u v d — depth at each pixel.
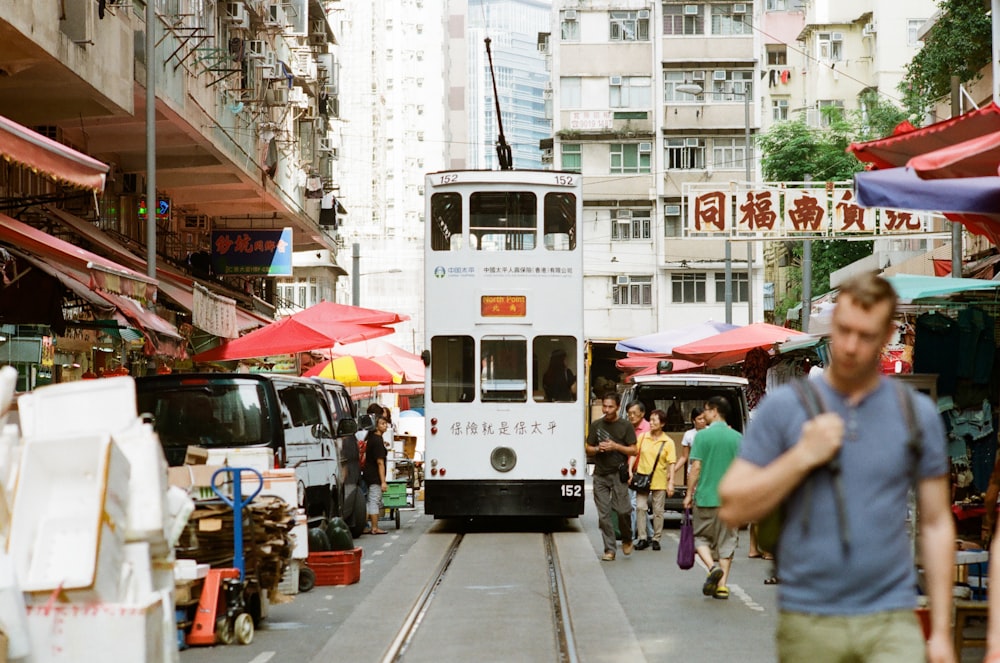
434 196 21.22
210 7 27.42
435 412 20.84
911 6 72.12
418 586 13.98
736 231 22.03
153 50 19.84
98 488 6.27
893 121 55.69
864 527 3.95
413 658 9.71
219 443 14.19
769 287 68.69
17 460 6.34
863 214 21.91
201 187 31.53
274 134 33.34
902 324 16.09
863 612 3.97
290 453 15.73
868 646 3.95
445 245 21.12
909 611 3.98
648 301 59.25
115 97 18.41
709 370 32.72
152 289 14.53
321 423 17.92
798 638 4.00
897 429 3.99
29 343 17.77
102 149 25.70
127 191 27.34
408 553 17.66
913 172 9.15
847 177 54.06
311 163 41.41
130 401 6.83
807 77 75.88
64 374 21.50
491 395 20.86
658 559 16.84
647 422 21.75
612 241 59.59
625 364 34.50
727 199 22.05
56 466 6.31
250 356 21.44
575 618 11.50
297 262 63.59
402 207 99.06
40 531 6.23
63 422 6.80
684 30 60.22
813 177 54.56
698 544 13.11
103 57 17.86
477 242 21.11
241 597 10.40
